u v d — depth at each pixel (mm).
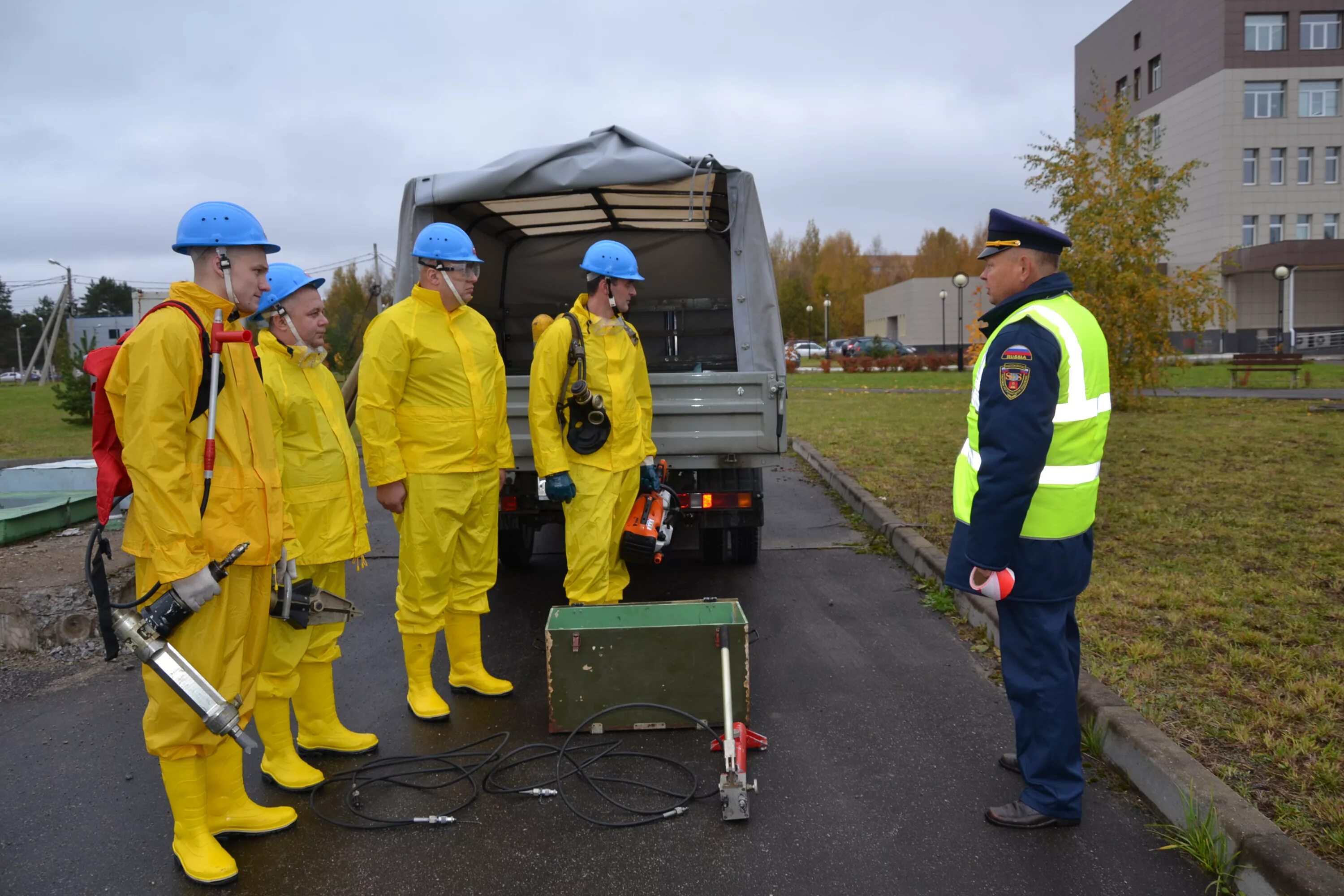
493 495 4512
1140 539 6961
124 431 2768
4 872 3168
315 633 3912
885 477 10180
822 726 4277
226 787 3340
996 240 3324
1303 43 49562
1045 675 3262
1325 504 7996
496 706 4566
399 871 3156
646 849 3262
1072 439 3141
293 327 3803
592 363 4727
